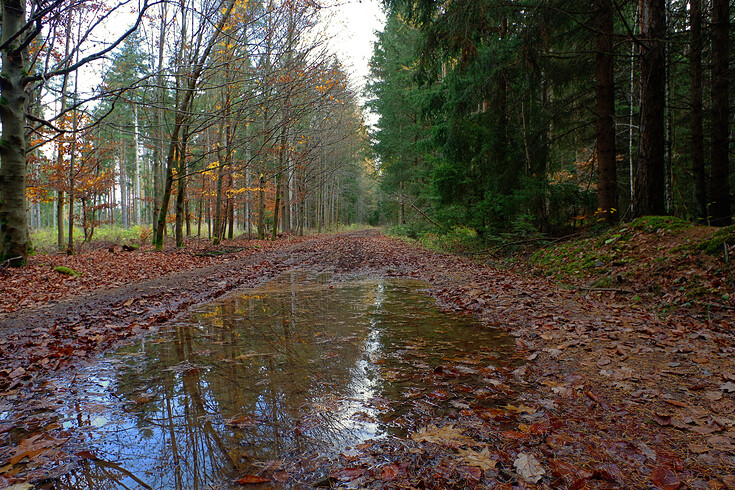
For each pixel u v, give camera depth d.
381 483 1.74
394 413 2.47
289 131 21.36
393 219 36.31
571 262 8.03
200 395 2.77
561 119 12.66
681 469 1.83
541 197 12.09
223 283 8.19
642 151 8.11
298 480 1.79
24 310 5.90
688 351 3.43
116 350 3.88
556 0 9.52
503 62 11.23
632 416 2.37
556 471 1.81
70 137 13.67
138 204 38.81
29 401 2.72
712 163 9.84
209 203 25.22
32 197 14.69
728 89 9.62
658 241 6.86
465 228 14.73
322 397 2.72
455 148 13.02
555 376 3.06
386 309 5.62
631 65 11.05
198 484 1.77
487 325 4.71
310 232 39.50
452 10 10.24
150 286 7.97
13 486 1.77
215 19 12.59
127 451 2.07
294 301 6.25
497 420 2.35
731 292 4.79
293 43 14.34
